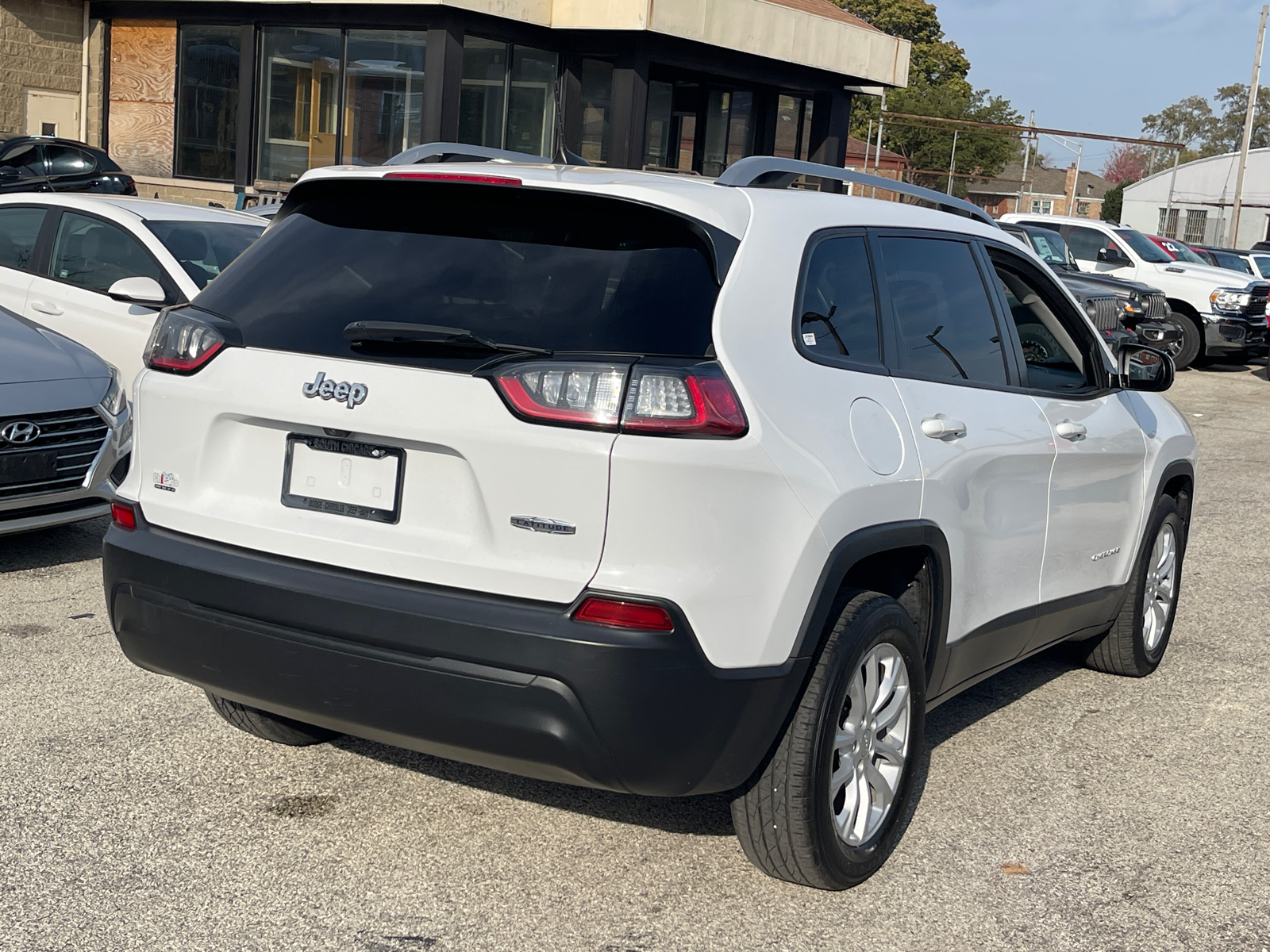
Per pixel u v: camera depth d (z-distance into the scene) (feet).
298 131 65.10
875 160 250.57
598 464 9.39
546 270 10.11
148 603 10.95
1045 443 14.06
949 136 287.28
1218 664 19.25
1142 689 17.89
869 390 11.32
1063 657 19.19
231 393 10.71
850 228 11.88
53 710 14.40
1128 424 16.52
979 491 12.80
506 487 9.62
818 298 11.11
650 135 68.74
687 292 9.90
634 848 11.94
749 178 11.62
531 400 9.53
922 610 12.39
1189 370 66.69
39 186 56.39
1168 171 243.81
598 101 66.80
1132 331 48.98
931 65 296.51
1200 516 30.68
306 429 10.46
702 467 9.41
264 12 64.39
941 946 10.54
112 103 70.79
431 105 60.44
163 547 10.93
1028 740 15.58
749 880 11.46
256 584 10.32
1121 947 10.71
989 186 294.87
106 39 70.44
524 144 65.00
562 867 11.50
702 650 9.53
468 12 59.72
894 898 11.34
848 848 11.29
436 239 10.60
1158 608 18.53
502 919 10.54
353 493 10.32
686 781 9.81
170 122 69.05
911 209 13.21
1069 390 15.55
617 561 9.43
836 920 10.86
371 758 13.65
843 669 10.72
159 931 10.07
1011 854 12.37
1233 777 14.71
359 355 10.23
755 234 10.54
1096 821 13.28
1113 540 16.58
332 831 11.94
